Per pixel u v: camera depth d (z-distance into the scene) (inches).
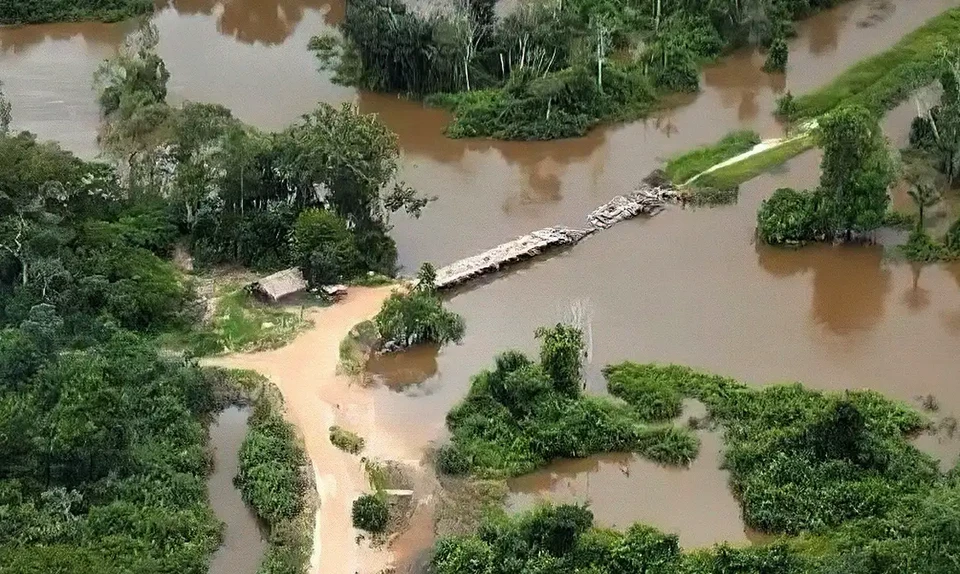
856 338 2568.9
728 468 2186.3
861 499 2052.2
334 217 2719.0
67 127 3378.4
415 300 2507.4
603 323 2600.9
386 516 2055.9
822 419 2169.0
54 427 2070.6
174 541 1998.0
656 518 2098.9
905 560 1860.2
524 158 3319.4
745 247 2881.4
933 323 2615.7
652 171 3225.9
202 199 2800.2
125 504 2041.1
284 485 2110.0
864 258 2822.3
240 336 2506.2
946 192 3031.5
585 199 3115.2
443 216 3026.6
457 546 1946.4
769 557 1908.2
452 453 2185.0
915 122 3201.3
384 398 2368.4
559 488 2162.9
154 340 2468.0
